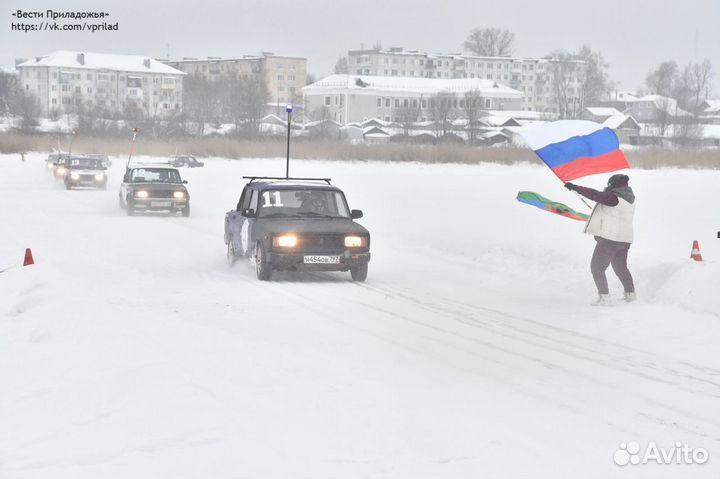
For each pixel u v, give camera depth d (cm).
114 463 975
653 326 1780
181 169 9300
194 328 1698
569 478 943
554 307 2022
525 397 1252
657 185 7206
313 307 1994
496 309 1994
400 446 1034
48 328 1655
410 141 17562
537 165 10875
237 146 11512
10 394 1259
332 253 2369
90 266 2566
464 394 1262
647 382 1345
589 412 1183
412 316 1895
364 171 9275
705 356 1519
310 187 2597
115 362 1417
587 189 2002
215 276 2467
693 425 1132
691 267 2034
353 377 1345
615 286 2284
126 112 18300
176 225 3991
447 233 3659
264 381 1312
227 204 5325
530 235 3581
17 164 9819
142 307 1939
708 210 4806
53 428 1099
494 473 955
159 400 1205
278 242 2341
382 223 4081
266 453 1007
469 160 11125
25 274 2269
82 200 5431
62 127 17600
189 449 1019
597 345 1609
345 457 996
